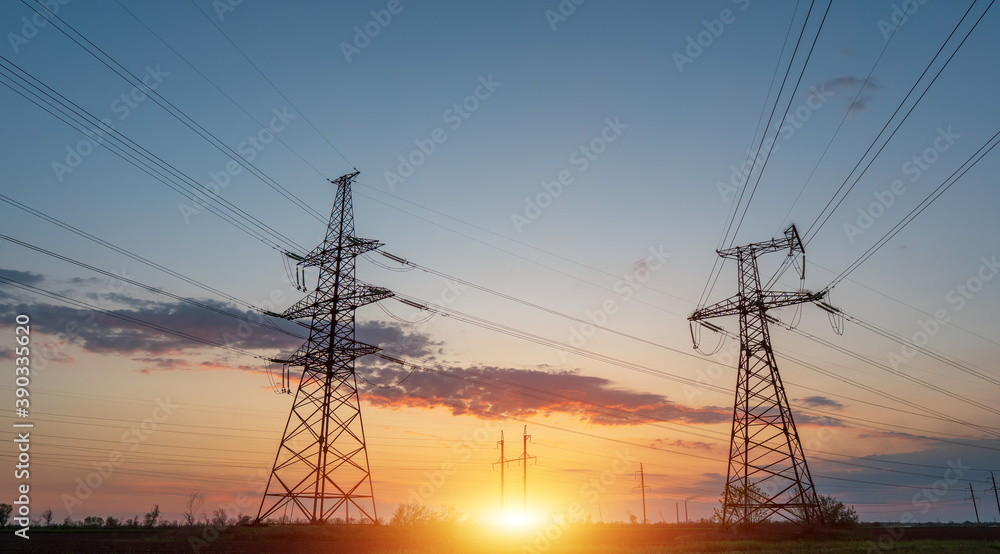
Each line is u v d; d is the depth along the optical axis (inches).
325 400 2118.6
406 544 1790.1
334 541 1804.9
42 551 1411.2
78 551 1429.6
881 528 2974.9
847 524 2652.6
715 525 2687.0
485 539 2085.4
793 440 2299.5
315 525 1952.5
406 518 2335.1
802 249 2345.0
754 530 2278.5
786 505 2282.2
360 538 1884.8
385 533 1994.3
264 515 1994.3
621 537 2308.1
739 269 2498.8
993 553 1873.8
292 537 1807.3
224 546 1608.0
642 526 3036.4
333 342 2176.4
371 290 2183.8
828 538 2207.2
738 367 2429.9
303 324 2190.0
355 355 2197.3
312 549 1589.6
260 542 1715.1
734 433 2396.7
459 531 2272.4
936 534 2760.8
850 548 1921.8
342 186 2384.4
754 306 2401.6
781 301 2368.4
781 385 2338.8
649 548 1894.7
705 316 2519.7
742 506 2341.3
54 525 2204.7
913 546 2121.1
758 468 2333.9
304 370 2126.0
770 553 1753.2
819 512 2320.4
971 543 2269.9
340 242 2288.4
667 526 3021.7
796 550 1840.6
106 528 2132.1
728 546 1962.4
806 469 2278.5
